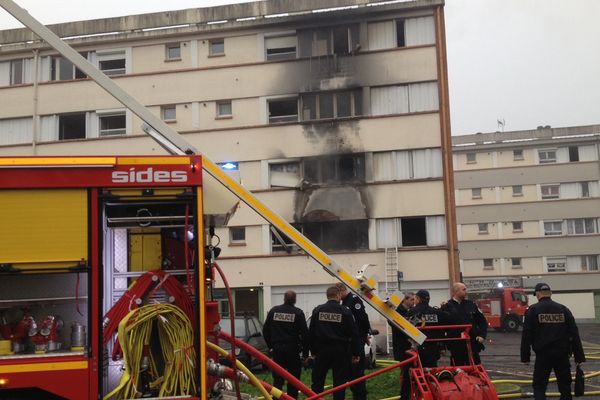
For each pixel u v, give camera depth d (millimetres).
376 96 29531
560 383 8555
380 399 9820
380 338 20344
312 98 30203
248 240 29484
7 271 5484
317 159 29641
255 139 30188
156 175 5801
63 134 32219
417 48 29328
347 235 29156
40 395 5547
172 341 5762
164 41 31406
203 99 30828
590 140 51719
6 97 31969
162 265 6215
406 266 28234
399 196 28812
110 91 6711
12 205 5586
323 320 8383
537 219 52031
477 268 52531
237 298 29594
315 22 30312
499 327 36188
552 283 50938
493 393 7203
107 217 5816
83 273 5645
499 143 53156
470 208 53250
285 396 6523
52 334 5570
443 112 28797
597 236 50844
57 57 32250
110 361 5754
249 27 30766
